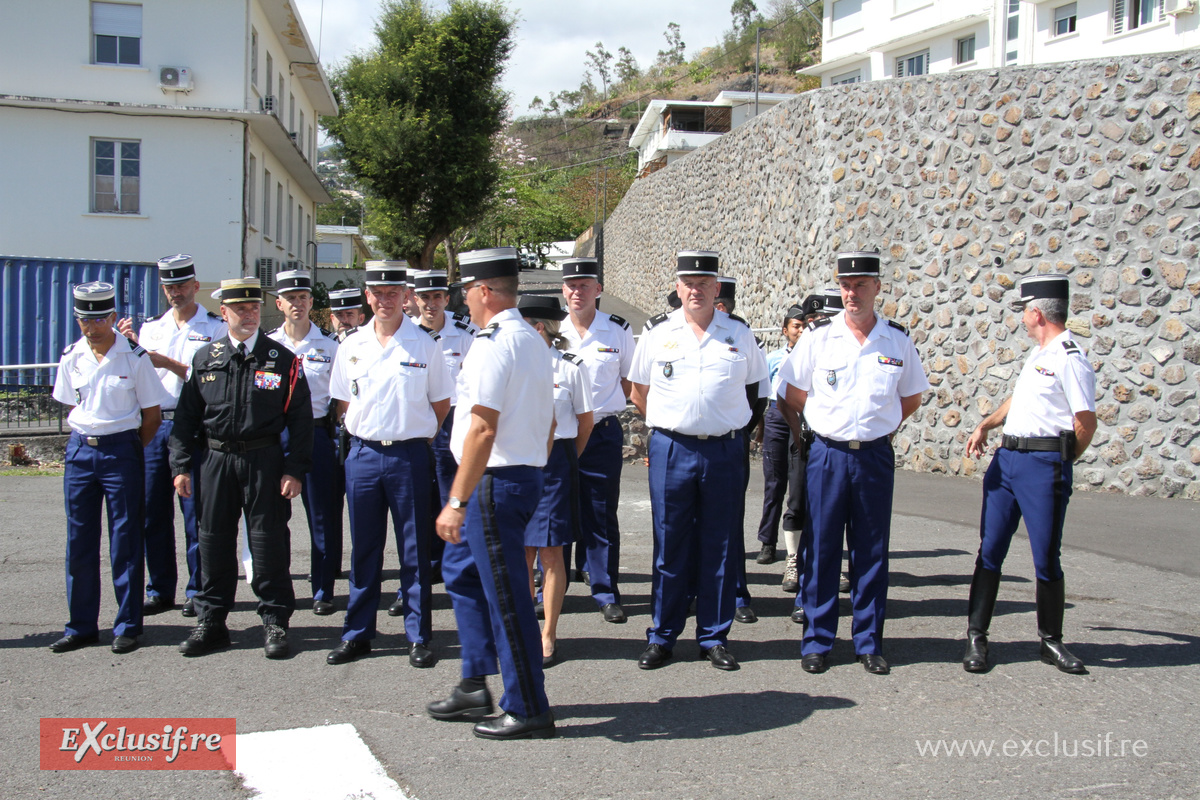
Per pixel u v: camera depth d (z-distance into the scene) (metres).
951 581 6.42
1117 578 6.40
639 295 24.69
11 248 17.92
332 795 3.39
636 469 11.36
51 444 11.71
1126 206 9.14
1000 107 9.95
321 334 6.37
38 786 3.47
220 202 18.48
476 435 3.79
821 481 4.75
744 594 5.70
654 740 3.88
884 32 30.59
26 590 6.09
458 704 4.09
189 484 5.06
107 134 18.12
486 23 26.20
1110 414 9.30
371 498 4.87
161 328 6.25
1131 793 3.40
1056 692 4.41
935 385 10.61
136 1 18.06
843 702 4.30
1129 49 22.16
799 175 12.64
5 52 17.72
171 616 5.74
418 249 27.12
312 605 6.03
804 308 6.90
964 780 3.51
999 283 9.97
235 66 18.41
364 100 26.08
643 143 58.41
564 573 4.96
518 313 4.07
